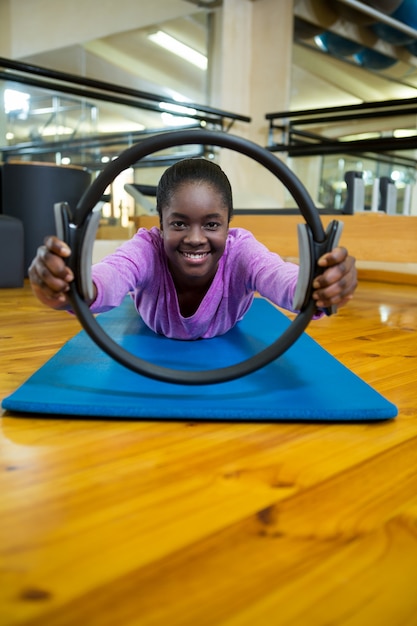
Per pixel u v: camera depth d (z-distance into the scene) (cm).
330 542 47
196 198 84
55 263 68
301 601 39
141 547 45
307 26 460
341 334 148
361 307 204
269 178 470
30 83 340
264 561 44
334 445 69
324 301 72
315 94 489
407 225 224
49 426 73
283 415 75
